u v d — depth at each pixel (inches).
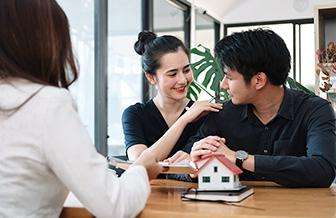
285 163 49.8
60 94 33.2
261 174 49.9
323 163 51.0
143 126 78.0
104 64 131.6
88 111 129.6
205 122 64.7
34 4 33.3
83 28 127.4
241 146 62.1
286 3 223.5
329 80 116.5
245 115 61.5
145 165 44.9
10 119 32.8
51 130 31.9
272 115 59.8
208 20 231.3
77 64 36.4
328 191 47.9
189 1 198.7
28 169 32.5
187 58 77.1
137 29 156.7
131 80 149.0
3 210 32.5
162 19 178.2
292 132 59.1
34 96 32.8
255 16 230.2
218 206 38.9
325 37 145.6
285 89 60.4
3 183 32.6
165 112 78.5
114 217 32.9
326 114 57.2
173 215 36.3
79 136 32.6
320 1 215.2
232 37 56.4
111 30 139.6
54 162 32.0
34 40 33.4
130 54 149.0
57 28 34.2
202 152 45.8
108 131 135.8
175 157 54.1
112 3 140.5
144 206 37.1
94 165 32.8
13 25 33.0
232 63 55.5
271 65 55.3
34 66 34.1
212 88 93.2
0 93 33.2
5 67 33.4
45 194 33.6
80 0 125.7
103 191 32.4
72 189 32.4
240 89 56.7
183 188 50.4
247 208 37.7
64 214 38.3
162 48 75.9
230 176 43.0
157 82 77.9
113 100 139.3
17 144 32.4
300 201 41.3
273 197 43.8
